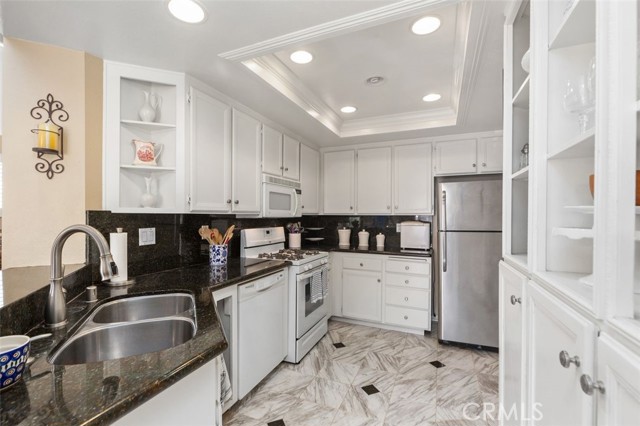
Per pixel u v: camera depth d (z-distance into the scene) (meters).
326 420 1.76
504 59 1.35
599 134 0.60
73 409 0.59
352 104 2.78
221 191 2.18
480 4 1.24
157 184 1.92
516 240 1.38
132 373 0.73
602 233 0.59
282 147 2.98
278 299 2.32
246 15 1.35
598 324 0.62
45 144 1.53
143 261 1.90
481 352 2.69
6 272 1.43
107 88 1.72
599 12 0.59
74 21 1.38
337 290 3.49
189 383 0.90
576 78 0.95
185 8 1.29
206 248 2.40
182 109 1.88
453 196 2.81
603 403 0.57
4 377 0.65
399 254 3.18
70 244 1.60
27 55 1.54
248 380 1.95
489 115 2.60
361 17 1.36
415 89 2.44
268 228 3.03
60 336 0.99
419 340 2.96
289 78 2.19
